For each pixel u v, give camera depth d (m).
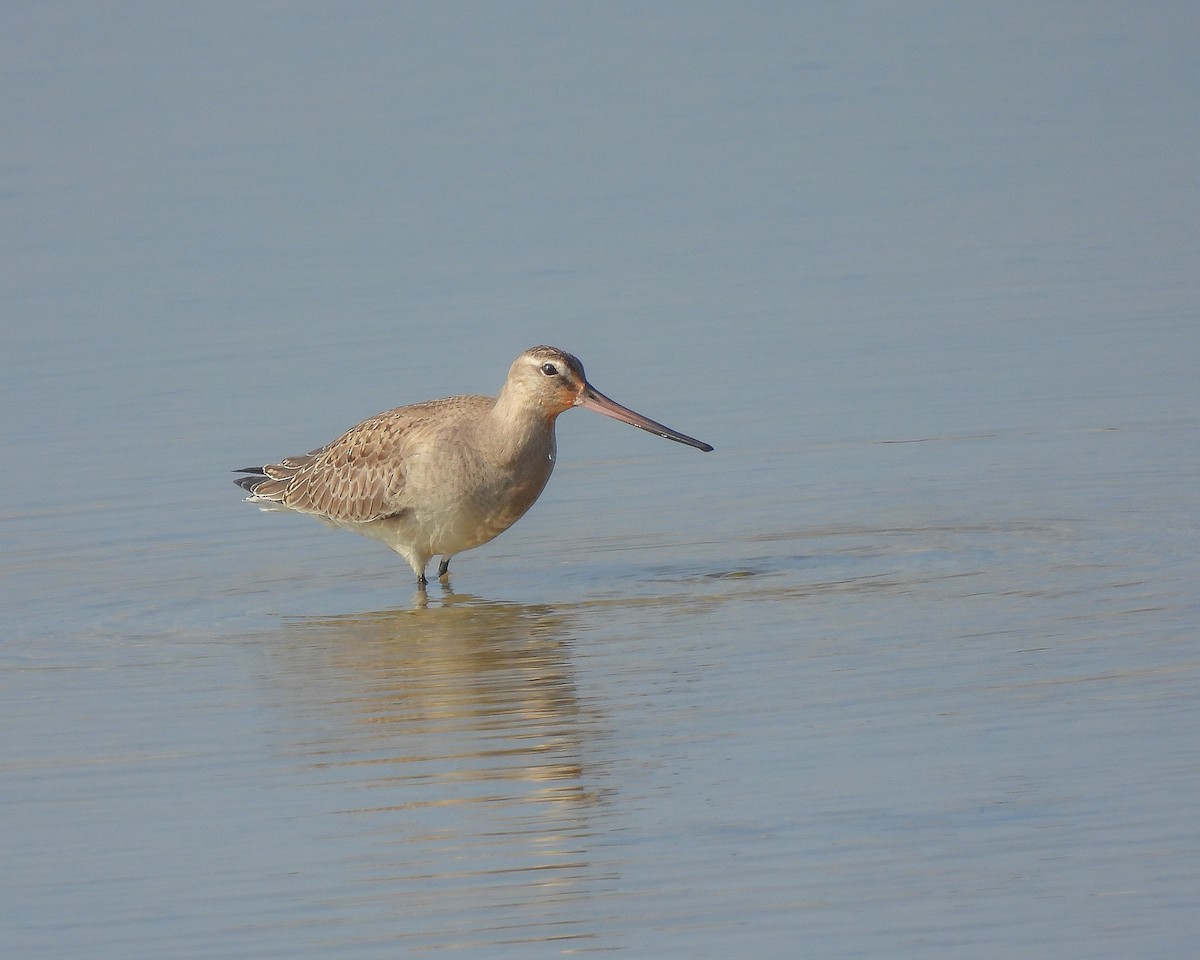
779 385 19.92
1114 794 9.96
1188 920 8.65
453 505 14.88
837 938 8.66
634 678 12.47
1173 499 15.87
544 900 9.20
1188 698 11.29
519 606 14.41
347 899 9.34
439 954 8.75
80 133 33.25
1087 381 19.38
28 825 10.46
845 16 40.81
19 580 15.45
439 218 27.59
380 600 14.87
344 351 21.83
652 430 14.79
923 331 21.50
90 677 13.09
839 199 27.64
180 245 26.83
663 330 22.06
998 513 15.84
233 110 34.38
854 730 11.16
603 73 36.28
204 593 15.12
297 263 25.72
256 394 20.48
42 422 19.88
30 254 26.67
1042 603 13.44
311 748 11.52
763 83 35.28
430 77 36.34
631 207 27.73
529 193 28.75
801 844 9.62
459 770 11.01
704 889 9.22
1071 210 26.39
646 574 14.99
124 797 10.83
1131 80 34.09
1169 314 21.47
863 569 14.66
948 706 11.45
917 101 33.56
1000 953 8.45
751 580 14.59
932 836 9.61
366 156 31.23
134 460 18.62
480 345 21.73
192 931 9.08
